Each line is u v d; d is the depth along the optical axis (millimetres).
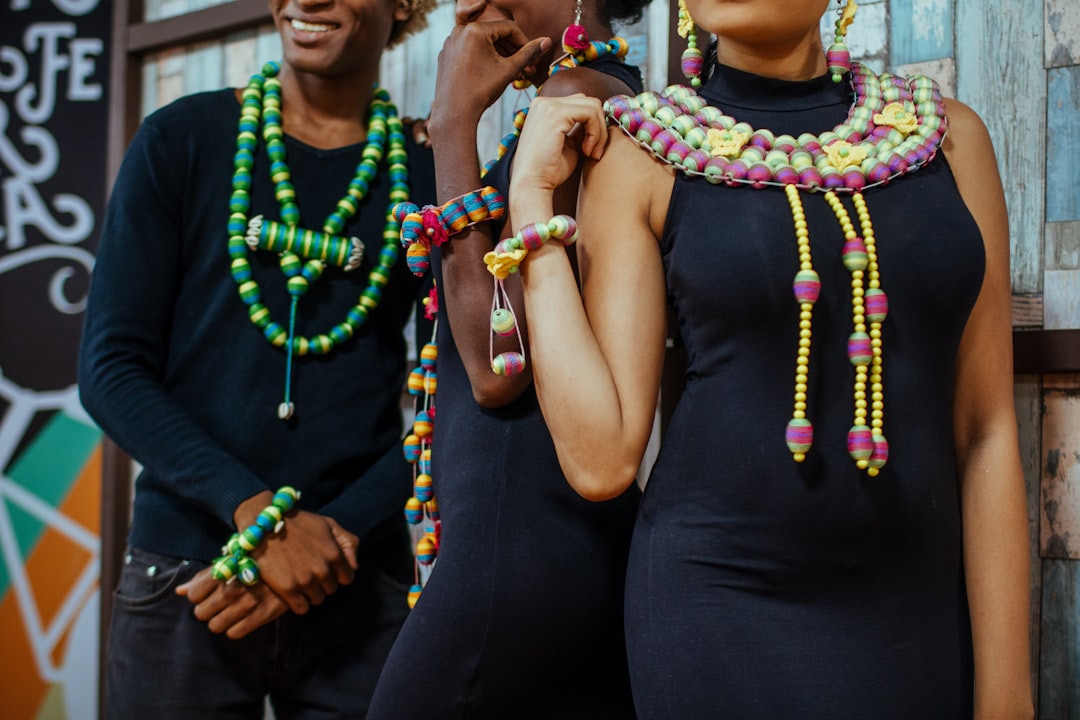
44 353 2850
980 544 1159
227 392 1751
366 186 1854
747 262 1094
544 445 1271
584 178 1211
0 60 2906
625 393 1127
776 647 1055
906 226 1113
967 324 1188
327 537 1668
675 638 1083
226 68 2615
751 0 1133
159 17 2766
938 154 1178
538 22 1407
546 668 1252
